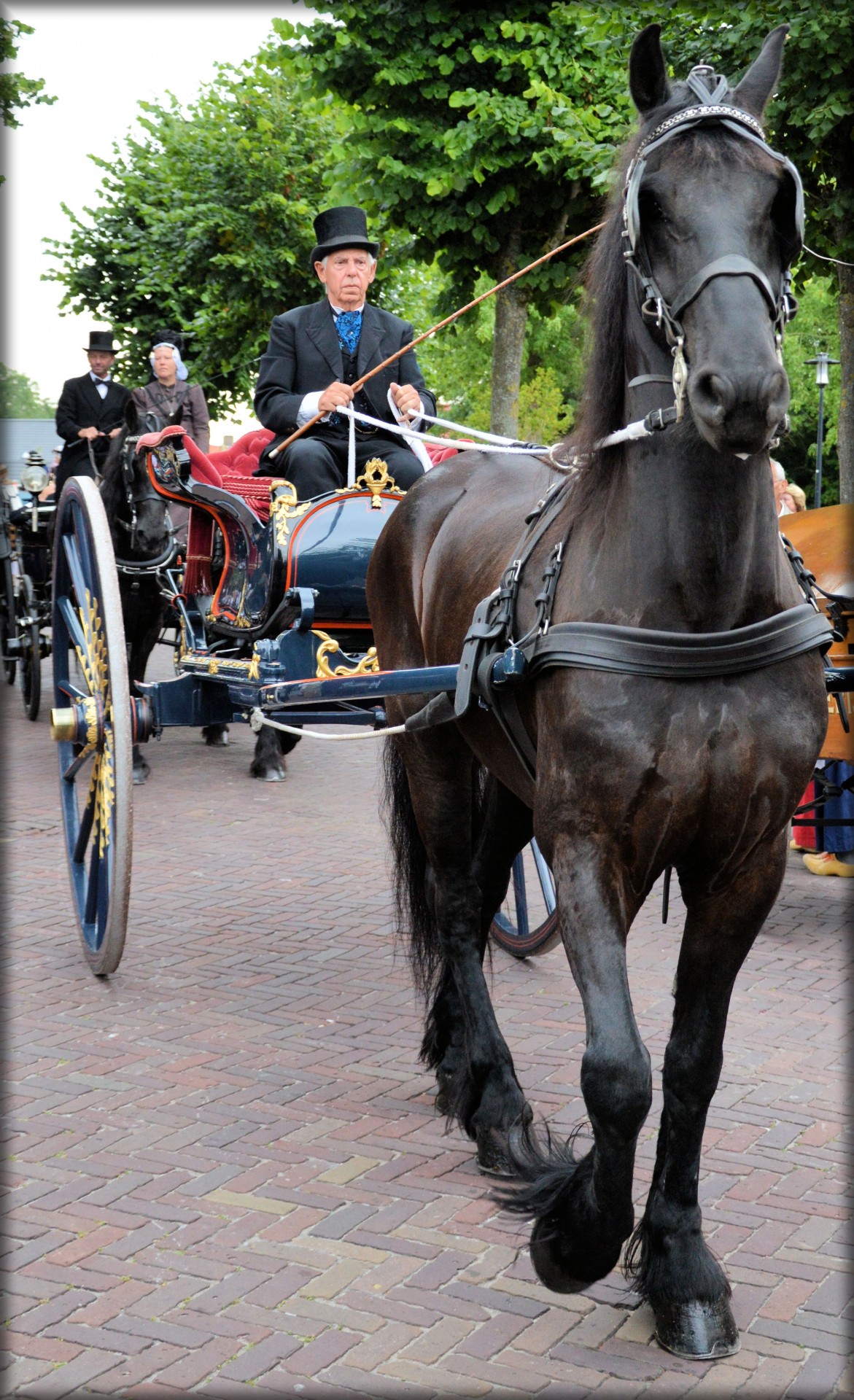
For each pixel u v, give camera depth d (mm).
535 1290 2838
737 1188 3264
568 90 10367
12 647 10719
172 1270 2881
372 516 4883
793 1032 4297
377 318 5590
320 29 10656
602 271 2514
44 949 5102
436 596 3467
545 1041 4211
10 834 6945
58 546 5305
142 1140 3496
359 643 5043
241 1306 2752
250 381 17719
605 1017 2354
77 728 4719
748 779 2416
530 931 4879
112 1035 4223
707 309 2131
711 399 2084
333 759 9336
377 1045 4188
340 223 5543
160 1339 2637
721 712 2398
